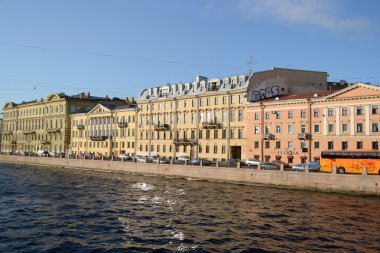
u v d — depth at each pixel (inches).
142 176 2546.8
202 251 797.9
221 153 2965.1
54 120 4795.8
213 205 1355.8
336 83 3154.5
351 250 818.8
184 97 3265.3
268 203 1405.0
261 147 2704.2
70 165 3321.9
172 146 3346.5
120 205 1338.6
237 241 874.8
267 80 2901.1
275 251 804.6
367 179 1594.5
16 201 1397.6
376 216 1175.0
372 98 2245.3
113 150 3956.7
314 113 2472.9
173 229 984.3
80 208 1268.5
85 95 4857.3
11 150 5693.9
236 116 2891.2
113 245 833.5
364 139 2258.9
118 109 3956.7
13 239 871.7
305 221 1093.8
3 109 5989.2
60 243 843.4
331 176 1691.7
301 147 2502.5
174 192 1712.6
